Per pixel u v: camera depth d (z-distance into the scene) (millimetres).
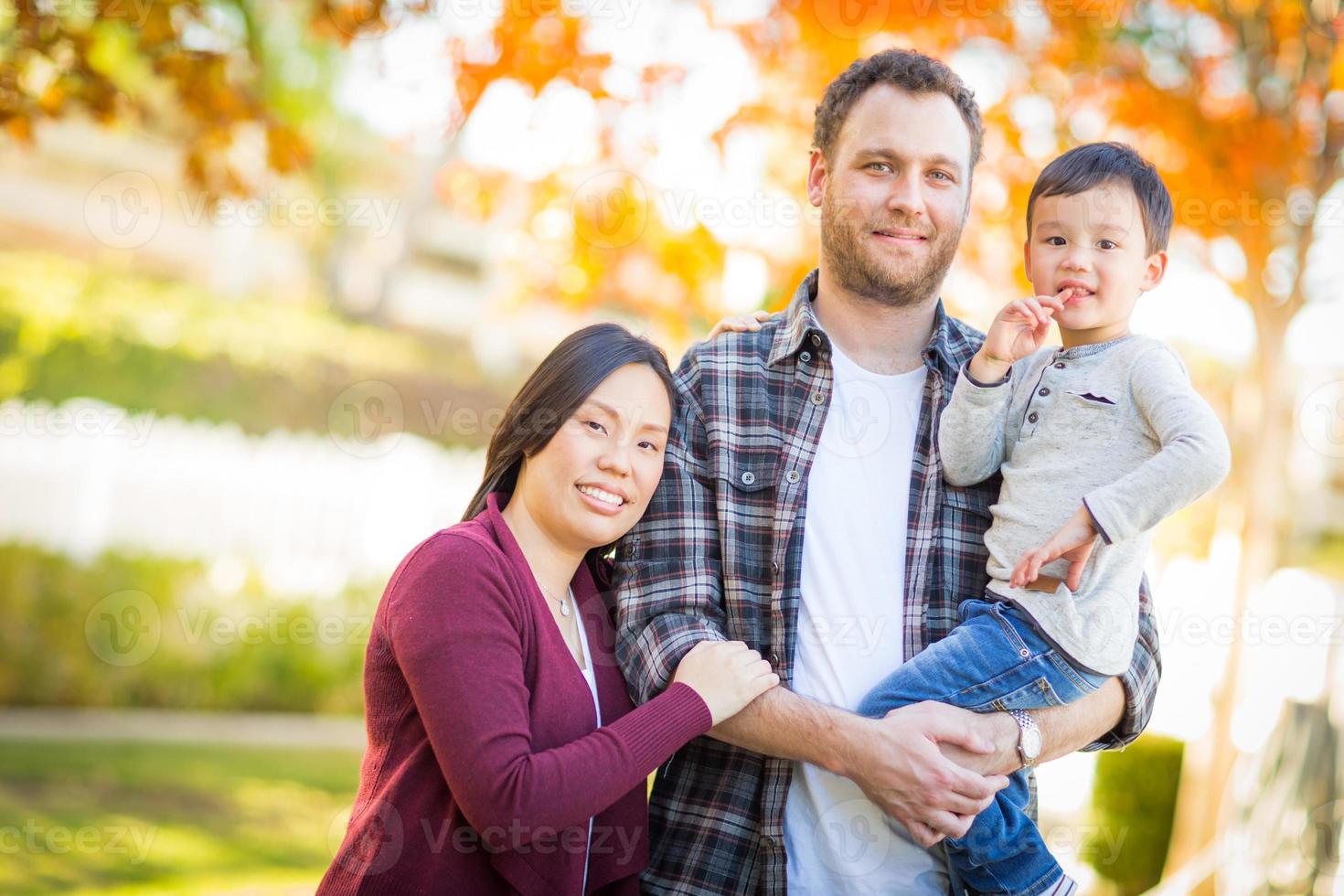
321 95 16094
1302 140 4895
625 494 2084
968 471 2201
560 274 5188
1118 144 2299
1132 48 4695
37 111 4281
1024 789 2229
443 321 18344
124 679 9508
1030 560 1975
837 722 1991
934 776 1947
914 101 2201
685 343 5180
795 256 4875
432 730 1859
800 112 4793
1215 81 4836
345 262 17500
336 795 7293
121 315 11828
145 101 4895
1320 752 5035
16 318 11266
